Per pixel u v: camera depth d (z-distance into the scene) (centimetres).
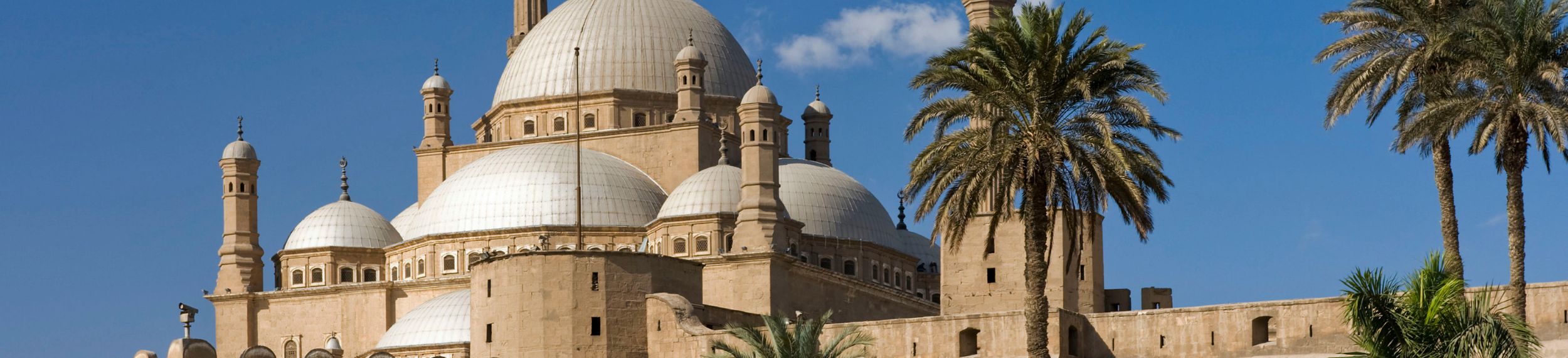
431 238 13825
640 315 10850
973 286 11188
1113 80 8169
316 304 13850
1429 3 7956
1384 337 6212
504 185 13950
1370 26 8081
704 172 13625
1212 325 9544
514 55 15512
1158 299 12150
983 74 8150
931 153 8325
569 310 10756
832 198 14225
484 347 11019
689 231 13200
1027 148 8056
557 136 14762
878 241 14362
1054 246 11156
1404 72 7850
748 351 9356
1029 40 8100
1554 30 7844
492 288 11012
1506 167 7919
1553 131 7531
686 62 14375
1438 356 6150
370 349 13550
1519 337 6125
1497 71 7769
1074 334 9856
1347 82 8019
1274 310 9394
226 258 14238
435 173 14950
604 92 14688
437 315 12681
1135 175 8212
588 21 15238
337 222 14338
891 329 10212
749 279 12688
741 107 13125
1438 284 6259
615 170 14162
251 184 14400
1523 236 7875
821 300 13050
